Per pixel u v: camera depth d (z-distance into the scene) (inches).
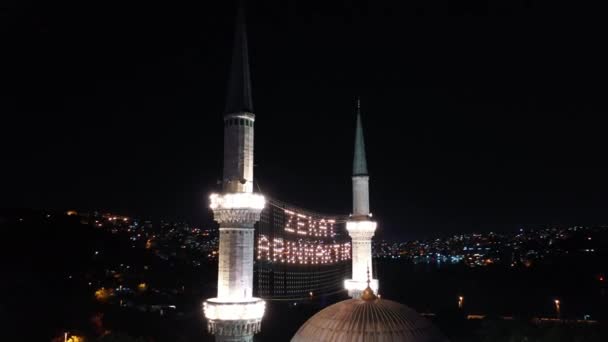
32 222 7701.8
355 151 2500.0
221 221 1536.7
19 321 4084.6
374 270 3796.8
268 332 4333.2
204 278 7485.2
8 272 5315.0
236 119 1601.9
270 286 2370.8
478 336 4293.8
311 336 1083.9
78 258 6943.9
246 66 1667.1
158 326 4512.8
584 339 3248.0
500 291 6742.1
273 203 2215.8
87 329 4274.1
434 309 5777.6
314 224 2620.6
